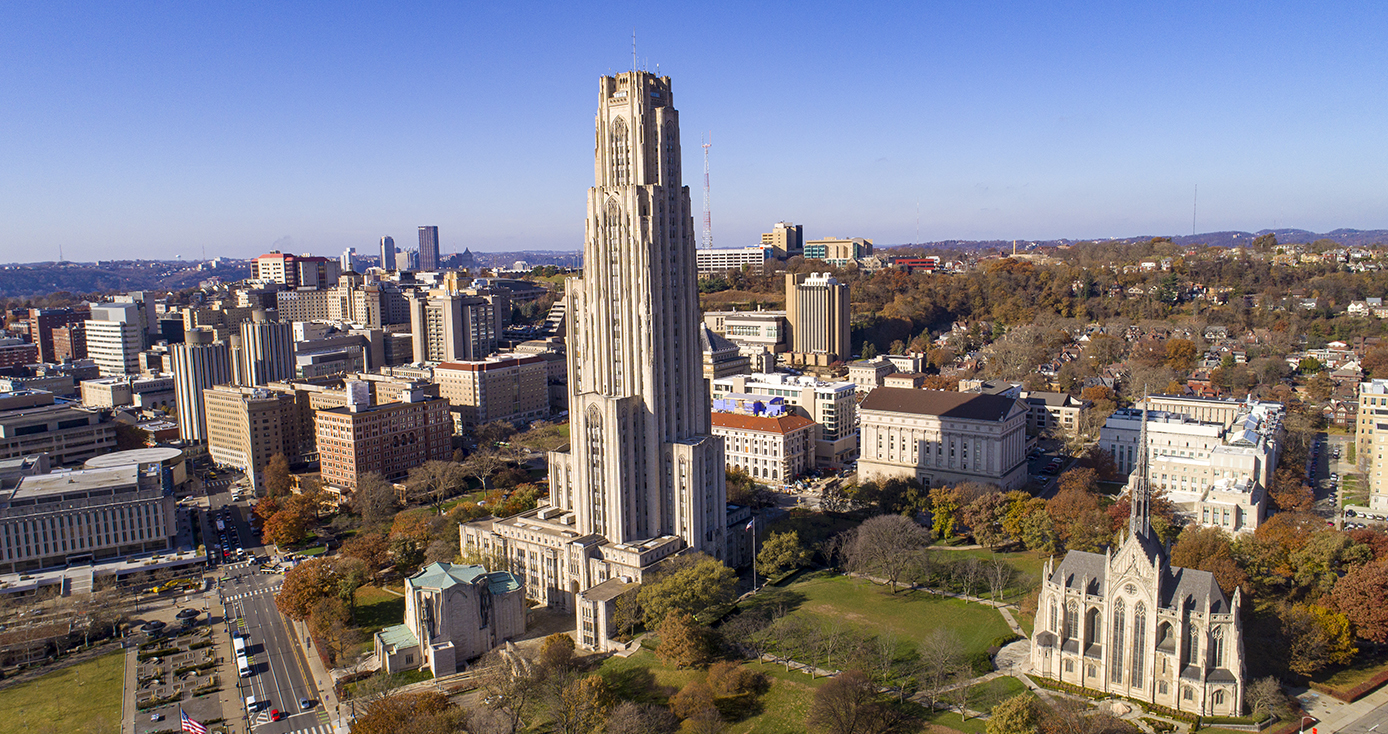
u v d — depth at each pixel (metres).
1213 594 175.50
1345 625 191.12
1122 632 182.50
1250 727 169.00
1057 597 191.38
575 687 188.62
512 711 187.88
